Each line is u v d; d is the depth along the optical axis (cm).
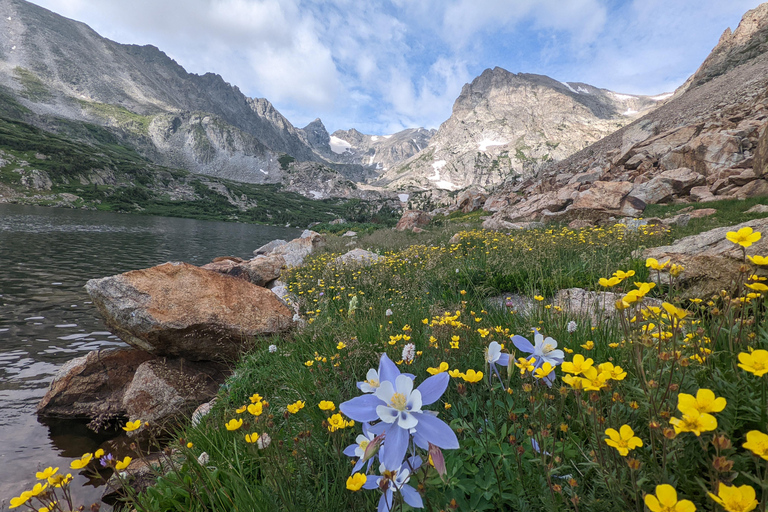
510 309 385
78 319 1002
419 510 148
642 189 2416
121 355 568
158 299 538
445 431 113
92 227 4831
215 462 240
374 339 374
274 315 609
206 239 4797
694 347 166
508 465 161
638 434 151
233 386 407
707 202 1920
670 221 1426
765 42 10006
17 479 375
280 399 329
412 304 511
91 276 1675
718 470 92
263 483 195
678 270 189
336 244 2136
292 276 1029
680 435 133
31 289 1330
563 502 138
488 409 206
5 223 4216
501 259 695
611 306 378
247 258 2994
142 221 7744
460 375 171
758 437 89
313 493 190
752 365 104
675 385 153
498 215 2920
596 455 139
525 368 164
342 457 201
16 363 698
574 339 271
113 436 454
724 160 2452
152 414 475
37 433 461
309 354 406
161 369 521
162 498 228
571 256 776
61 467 392
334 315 559
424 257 999
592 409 137
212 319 541
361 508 167
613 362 222
